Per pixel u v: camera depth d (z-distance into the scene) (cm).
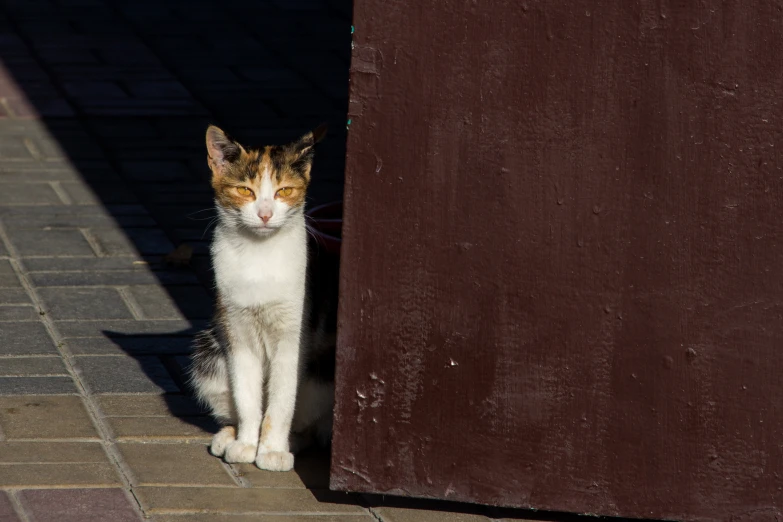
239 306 612
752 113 518
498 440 564
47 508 549
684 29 514
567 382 555
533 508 571
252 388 633
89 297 870
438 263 549
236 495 582
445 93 531
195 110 1444
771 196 525
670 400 550
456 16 523
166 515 552
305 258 621
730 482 554
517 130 532
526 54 524
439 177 540
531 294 548
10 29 1830
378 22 527
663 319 543
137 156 1259
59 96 1473
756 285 534
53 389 699
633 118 525
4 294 862
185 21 1942
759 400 544
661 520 567
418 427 568
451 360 559
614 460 560
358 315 557
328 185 1181
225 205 612
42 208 1076
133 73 1605
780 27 509
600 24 518
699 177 527
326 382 645
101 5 2036
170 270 942
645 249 537
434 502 594
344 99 1527
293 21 1980
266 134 1352
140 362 754
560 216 539
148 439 641
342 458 573
